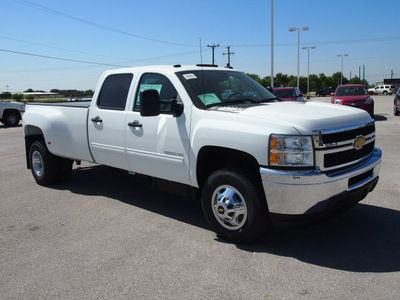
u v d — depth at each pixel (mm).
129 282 3301
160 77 4684
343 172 3646
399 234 4156
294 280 3244
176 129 4316
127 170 5168
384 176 6508
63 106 5934
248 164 4031
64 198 5867
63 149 5973
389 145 9672
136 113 4797
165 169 4547
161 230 4473
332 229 4340
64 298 3088
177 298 3037
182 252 3852
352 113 4020
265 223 3787
